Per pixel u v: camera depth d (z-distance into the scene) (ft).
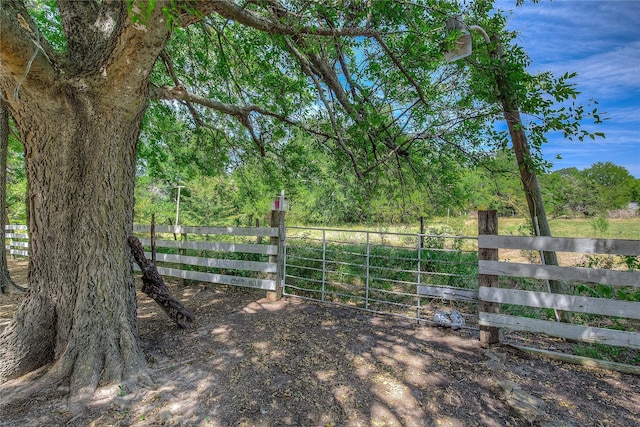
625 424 6.66
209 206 45.16
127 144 9.66
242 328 12.19
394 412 7.15
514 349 10.19
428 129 15.15
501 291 10.23
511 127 12.33
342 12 10.46
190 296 16.87
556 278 9.49
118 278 9.38
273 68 17.21
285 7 10.94
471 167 15.60
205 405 7.32
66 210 8.95
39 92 7.97
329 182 18.72
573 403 7.39
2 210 17.61
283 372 8.86
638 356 9.50
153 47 7.93
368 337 11.35
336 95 15.38
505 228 20.42
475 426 6.69
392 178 17.30
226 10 9.16
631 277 8.64
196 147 21.58
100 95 8.57
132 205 10.16
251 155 21.91
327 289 17.69
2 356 8.23
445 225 29.45
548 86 10.61
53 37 16.21
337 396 7.74
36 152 8.95
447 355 9.92
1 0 7.09
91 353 8.34
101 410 7.06
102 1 9.07
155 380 8.38
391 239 29.76
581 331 9.22
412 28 11.19
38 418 6.74
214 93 18.94
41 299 9.04
